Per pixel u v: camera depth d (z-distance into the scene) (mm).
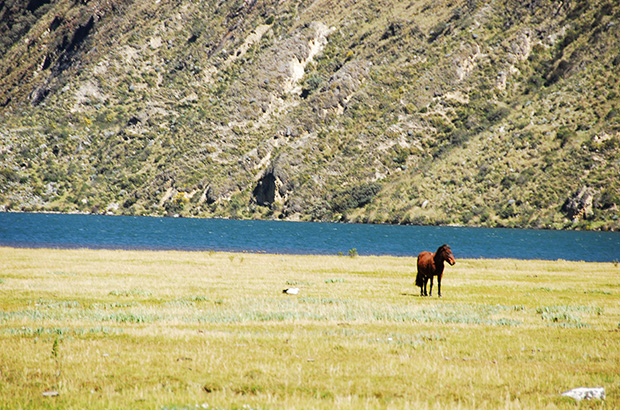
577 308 19547
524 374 10273
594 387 9219
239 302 19672
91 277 28078
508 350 12289
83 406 8156
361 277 31453
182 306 18562
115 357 10961
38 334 13273
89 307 18141
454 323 15922
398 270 37062
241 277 29938
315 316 16500
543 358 11641
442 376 10039
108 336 13047
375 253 72375
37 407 8078
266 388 9180
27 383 9266
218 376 9734
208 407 8133
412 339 13258
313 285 26297
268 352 11516
